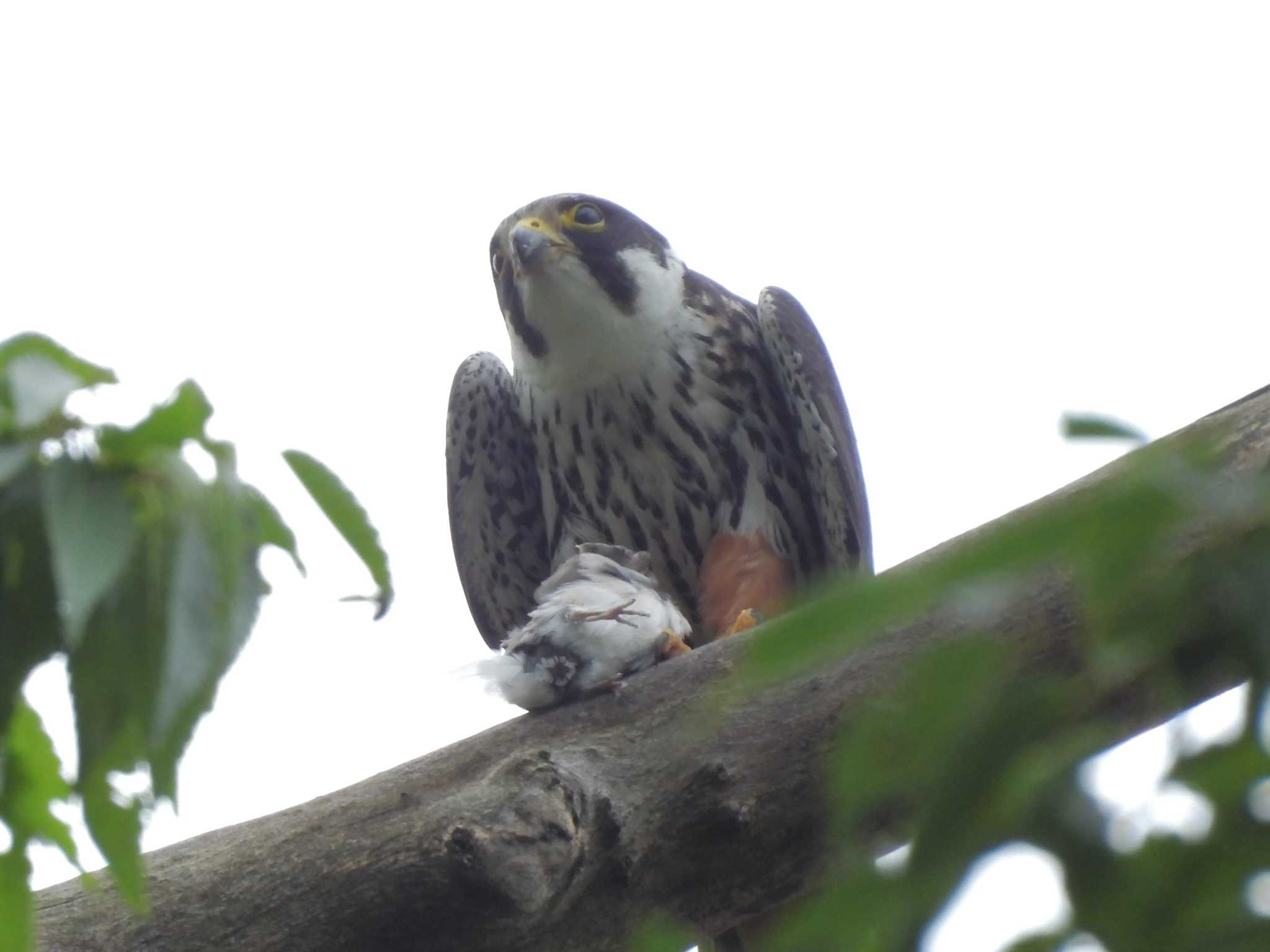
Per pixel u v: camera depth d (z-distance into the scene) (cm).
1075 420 309
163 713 371
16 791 439
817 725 691
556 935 691
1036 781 325
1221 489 312
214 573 380
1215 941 310
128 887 407
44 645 384
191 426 387
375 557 410
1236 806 317
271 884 673
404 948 671
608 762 708
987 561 310
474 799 674
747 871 707
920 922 320
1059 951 319
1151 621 340
